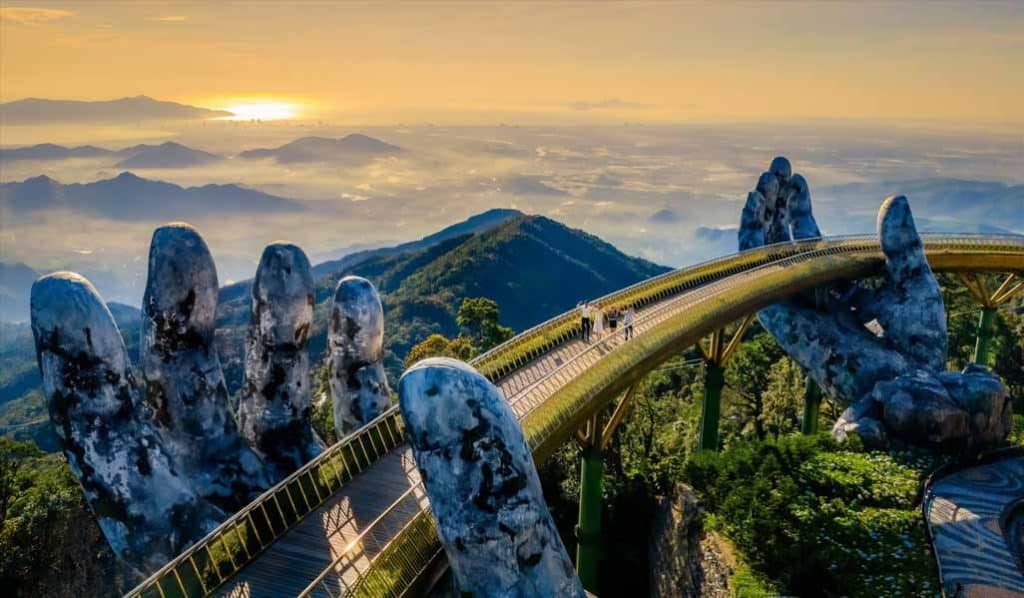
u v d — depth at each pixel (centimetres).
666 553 3500
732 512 2906
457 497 1542
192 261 2103
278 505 1858
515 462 1575
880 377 3994
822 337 4253
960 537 2719
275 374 2378
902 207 4225
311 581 1694
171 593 1591
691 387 6669
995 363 5581
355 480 2162
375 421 2305
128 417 1856
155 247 2092
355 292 2509
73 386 1784
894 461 3253
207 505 1973
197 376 2152
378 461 2283
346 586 1662
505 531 1546
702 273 4447
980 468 3219
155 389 2134
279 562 1766
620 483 4409
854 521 2784
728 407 5600
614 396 2883
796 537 2719
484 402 1561
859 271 4491
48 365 1778
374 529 1888
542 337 3362
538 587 1584
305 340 2430
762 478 3066
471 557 1552
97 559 3269
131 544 1825
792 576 2538
